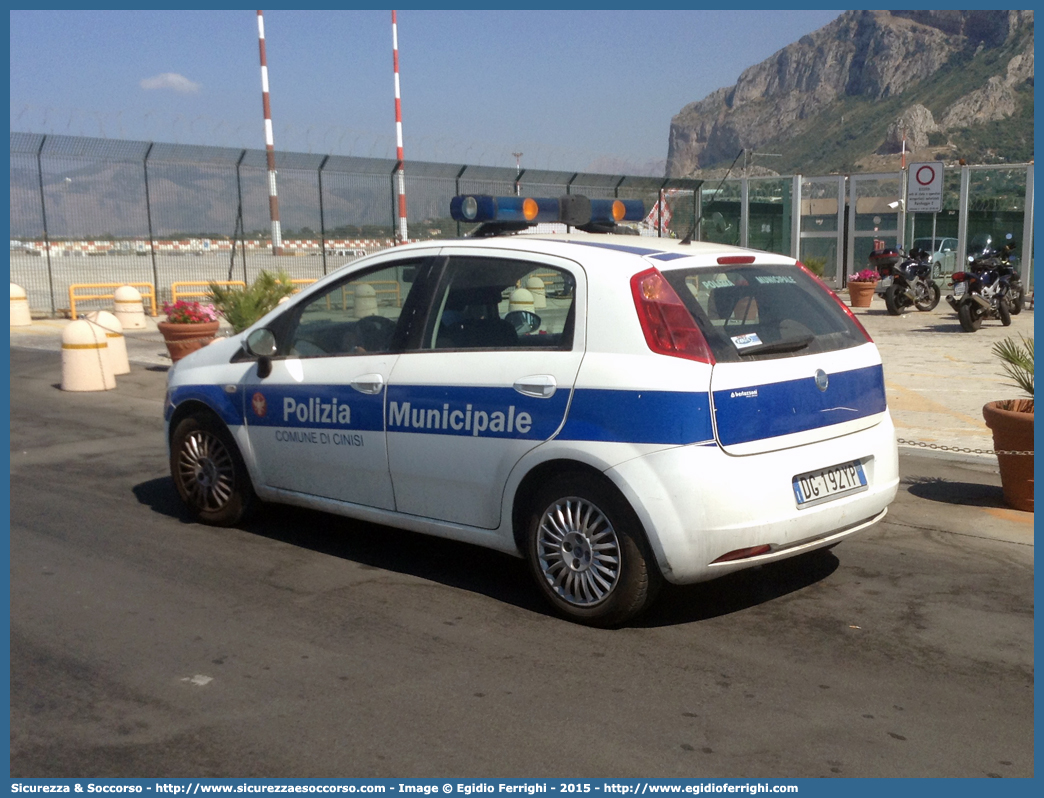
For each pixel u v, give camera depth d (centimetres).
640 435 432
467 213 547
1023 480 656
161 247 2325
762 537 438
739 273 478
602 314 452
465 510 498
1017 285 2009
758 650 439
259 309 1309
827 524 463
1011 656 433
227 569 547
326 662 425
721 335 443
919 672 417
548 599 477
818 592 511
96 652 436
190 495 635
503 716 377
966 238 2536
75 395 1179
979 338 1673
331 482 559
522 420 467
